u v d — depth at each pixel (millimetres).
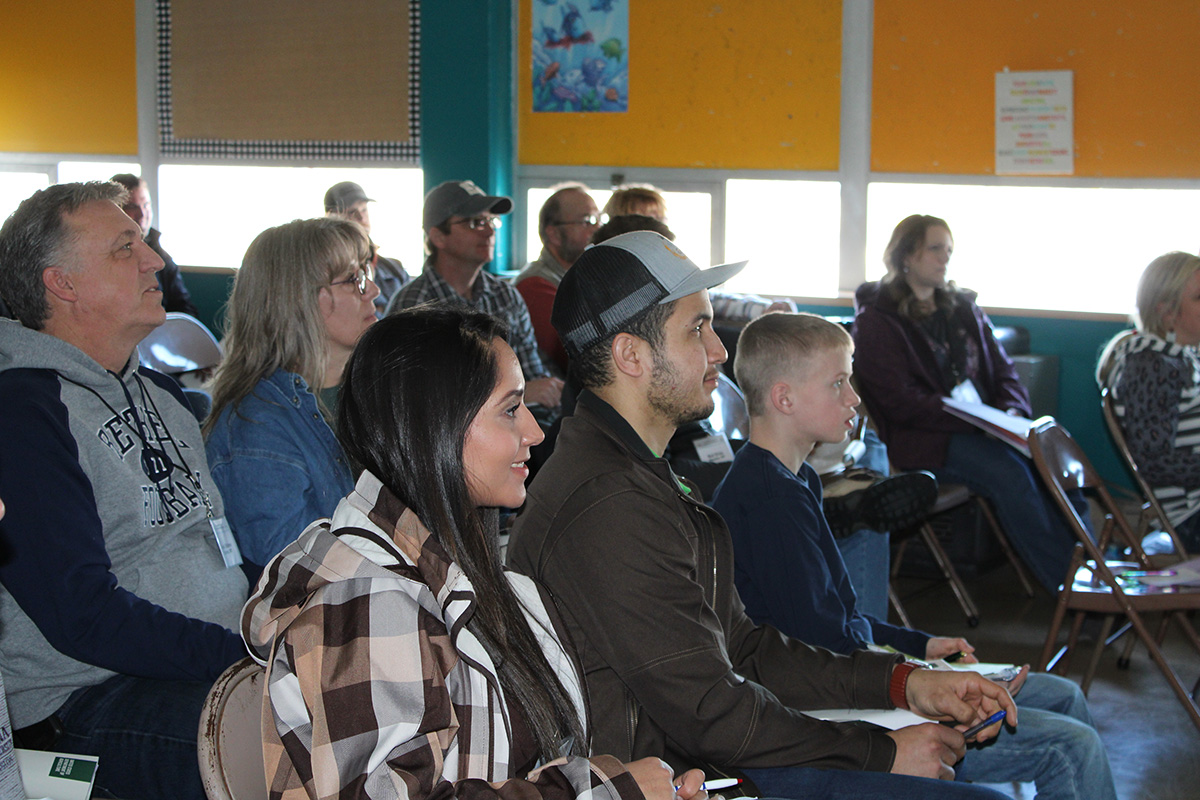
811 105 5273
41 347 1768
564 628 1332
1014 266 5086
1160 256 3459
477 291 4070
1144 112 4734
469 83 5645
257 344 2064
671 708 1500
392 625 1017
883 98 5148
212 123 6328
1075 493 3688
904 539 3936
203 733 1162
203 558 1930
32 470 1648
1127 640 3621
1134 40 4699
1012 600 4039
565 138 5746
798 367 2010
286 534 1984
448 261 4008
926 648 2104
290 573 1056
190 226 6520
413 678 1007
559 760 1094
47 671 1704
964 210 5125
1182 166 4715
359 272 2143
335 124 6031
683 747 1539
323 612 1016
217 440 2033
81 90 6594
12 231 1784
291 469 1999
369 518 1093
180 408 2025
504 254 5906
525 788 1035
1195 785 2668
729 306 4477
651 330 1610
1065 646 3326
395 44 5801
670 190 5605
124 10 6406
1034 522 3756
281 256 2061
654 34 5477
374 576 1032
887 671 1750
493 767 1055
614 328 1610
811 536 1971
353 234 2139
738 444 3254
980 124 5004
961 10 4945
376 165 5977
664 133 5559
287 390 2049
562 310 1673
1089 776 1855
